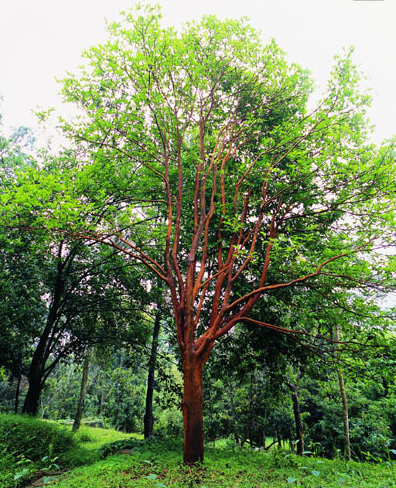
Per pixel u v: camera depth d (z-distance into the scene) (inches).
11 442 298.0
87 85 351.3
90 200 360.5
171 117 384.2
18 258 473.4
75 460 302.8
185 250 459.8
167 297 522.0
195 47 362.6
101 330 542.0
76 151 510.9
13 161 519.5
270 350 387.2
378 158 296.2
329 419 631.2
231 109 405.1
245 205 379.6
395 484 183.2
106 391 1336.1
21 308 498.0
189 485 199.6
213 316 330.3
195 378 278.7
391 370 272.8
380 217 289.6
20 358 566.9
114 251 484.4
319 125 319.9
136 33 331.9
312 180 350.6
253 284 398.6
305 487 190.9
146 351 511.5
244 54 362.9
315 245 347.6
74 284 503.8
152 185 409.4
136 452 309.4
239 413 633.6
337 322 311.4
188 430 263.1
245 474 226.5
